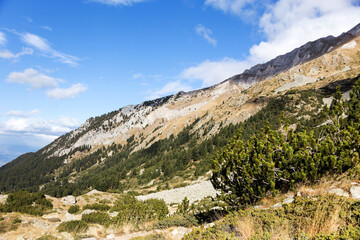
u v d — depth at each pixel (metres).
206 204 26.91
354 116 8.16
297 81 163.00
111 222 12.66
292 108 92.69
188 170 80.81
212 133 116.00
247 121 102.31
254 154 8.82
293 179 7.83
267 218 4.96
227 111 139.62
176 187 64.00
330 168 7.35
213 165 10.02
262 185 8.38
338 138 7.99
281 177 8.06
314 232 4.02
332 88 107.19
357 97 8.34
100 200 33.81
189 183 64.81
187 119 185.50
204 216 10.77
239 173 9.04
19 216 14.16
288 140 9.27
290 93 115.25
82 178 167.75
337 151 7.39
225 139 93.31
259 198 8.32
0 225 12.33
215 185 10.00
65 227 12.45
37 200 21.67
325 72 175.50
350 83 102.00
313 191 6.54
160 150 139.38
